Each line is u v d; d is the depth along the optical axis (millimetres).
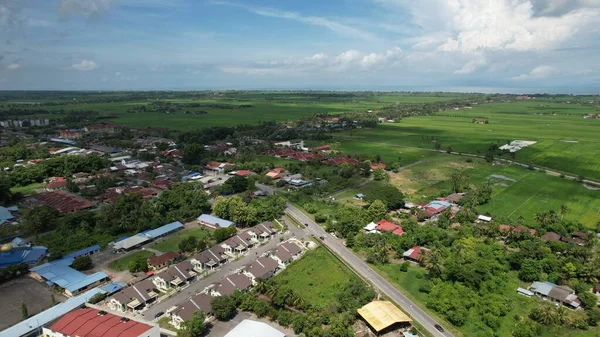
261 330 103312
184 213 194250
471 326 112562
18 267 139375
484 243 163500
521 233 163000
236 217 186000
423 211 193875
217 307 113562
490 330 109562
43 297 126812
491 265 141750
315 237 174000
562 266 139875
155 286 132000
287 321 111438
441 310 117375
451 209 194375
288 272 143625
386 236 165250
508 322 115000
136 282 135625
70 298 121875
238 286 129750
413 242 160750
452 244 161500
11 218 186875
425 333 108812
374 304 117688
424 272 142875
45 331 104875
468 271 131625
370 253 153000
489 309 118312
